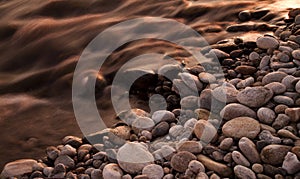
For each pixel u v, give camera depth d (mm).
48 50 3508
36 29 3670
